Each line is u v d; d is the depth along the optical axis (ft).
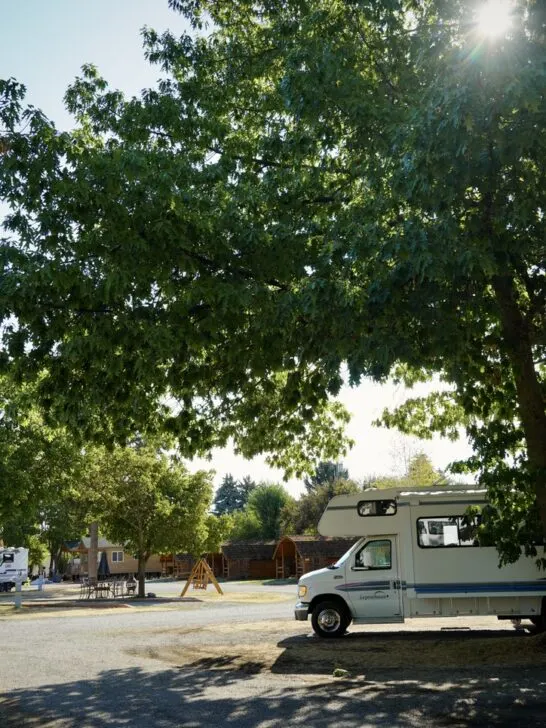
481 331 39.63
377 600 58.23
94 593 148.56
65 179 36.73
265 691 35.70
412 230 32.17
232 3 50.93
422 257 31.22
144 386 47.55
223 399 53.01
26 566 117.91
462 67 27.53
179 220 36.83
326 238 37.91
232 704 32.68
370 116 36.68
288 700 33.22
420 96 35.27
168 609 98.32
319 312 35.06
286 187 43.06
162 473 132.16
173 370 45.68
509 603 56.49
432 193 31.19
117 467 130.52
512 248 33.42
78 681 39.73
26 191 36.83
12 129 36.70
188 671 42.75
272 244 39.01
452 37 33.24
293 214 42.37
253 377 45.01
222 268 38.83
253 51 49.26
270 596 128.26
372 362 35.53
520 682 35.99
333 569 59.36
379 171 36.65
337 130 39.50
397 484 162.71
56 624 77.10
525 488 45.11
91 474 126.52
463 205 33.63
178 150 46.68
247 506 311.88
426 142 29.48
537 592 55.57
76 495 113.60
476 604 56.90
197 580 157.07
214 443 58.95
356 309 34.73
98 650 53.26
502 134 28.81
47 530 200.34
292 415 59.41
